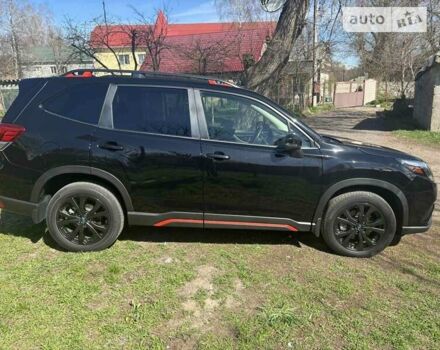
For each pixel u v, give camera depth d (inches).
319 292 126.7
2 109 907.4
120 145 141.8
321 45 725.9
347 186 145.9
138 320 110.3
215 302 120.2
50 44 1408.7
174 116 144.8
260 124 145.5
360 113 932.6
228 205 146.3
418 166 147.9
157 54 698.8
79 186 145.8
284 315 113.0
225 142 143.1
